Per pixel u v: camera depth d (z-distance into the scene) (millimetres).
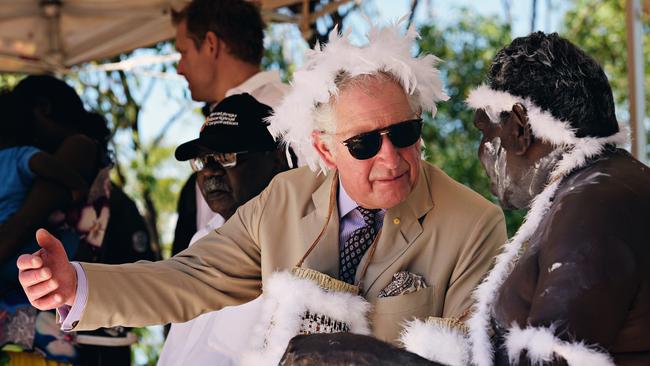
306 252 3061
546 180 2430
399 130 2861
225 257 3211
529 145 2434
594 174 2316
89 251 4328
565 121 2379
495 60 2508
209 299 3184
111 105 8000
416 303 2916
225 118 3814
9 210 4176
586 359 2084
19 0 5910
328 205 3084
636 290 2174
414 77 2877
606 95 2408
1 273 4102
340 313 2887
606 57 10219
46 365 4117
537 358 2133
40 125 4355
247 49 4465
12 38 6016
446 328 2629
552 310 2135
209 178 3859
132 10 5934
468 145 8148
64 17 6043
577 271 2148
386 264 2982
